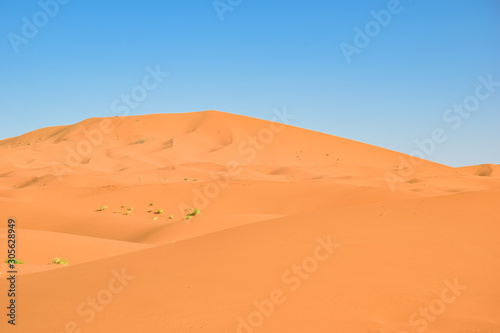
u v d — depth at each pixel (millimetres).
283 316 10750
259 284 12398
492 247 13625
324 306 11070
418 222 15586
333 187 66562
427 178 113125
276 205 61188
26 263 27812
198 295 12180
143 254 17047
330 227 16141
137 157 165125
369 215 17047
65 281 15125
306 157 189000
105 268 15805
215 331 10359
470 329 9836
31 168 147875
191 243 17406
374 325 10031
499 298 11203
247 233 17125
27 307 13125
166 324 10914
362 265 12852
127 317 11508
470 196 17547
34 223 49438
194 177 119125
